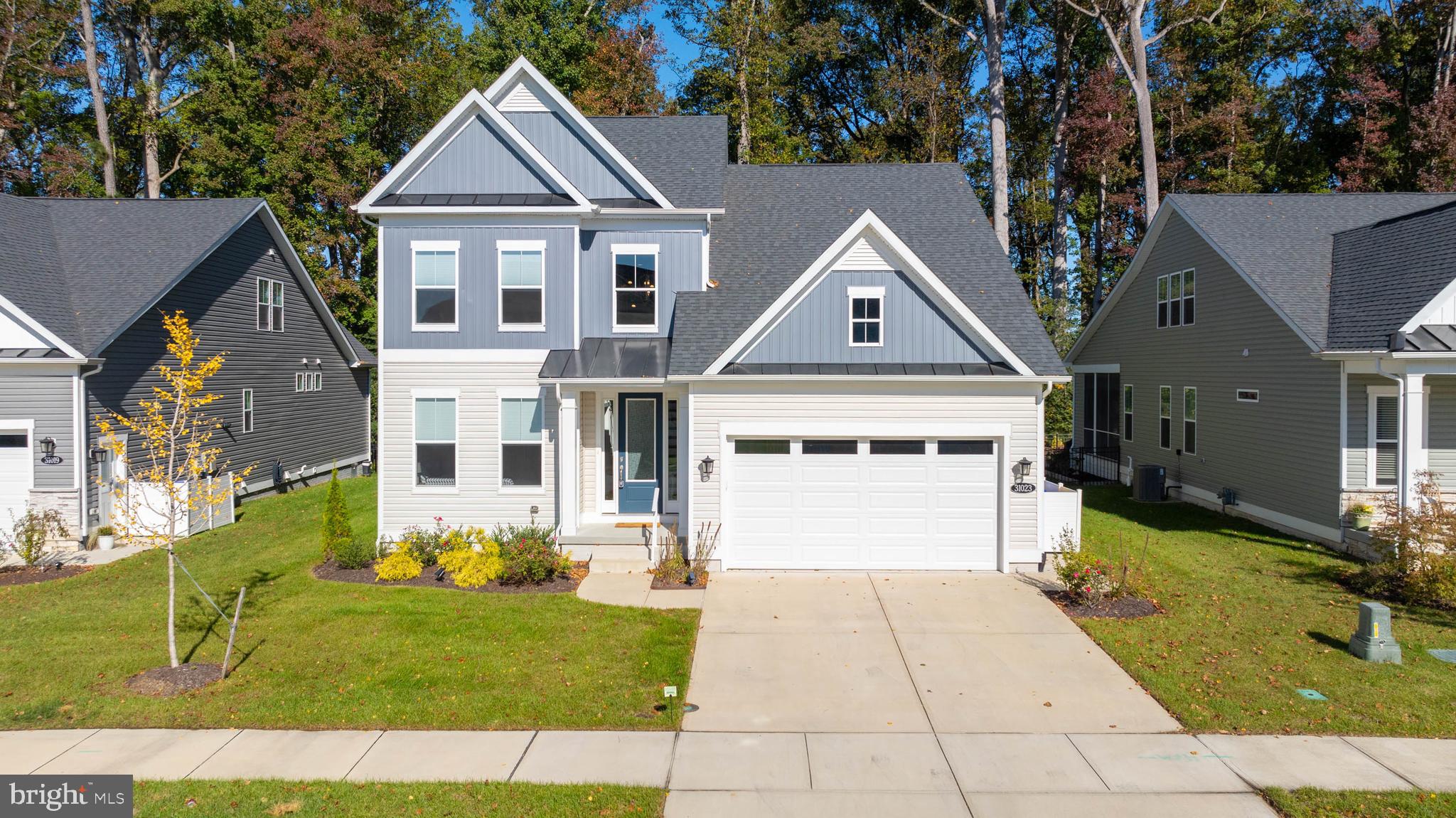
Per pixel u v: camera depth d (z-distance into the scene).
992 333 14.29
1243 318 18.78
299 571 14.64
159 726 8.43
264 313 23.81
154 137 33.25
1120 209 35.78
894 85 34.72
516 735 8.22
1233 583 13.60
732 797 7.06
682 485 15.46
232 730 8.34
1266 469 18.03
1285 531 17.41
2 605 13.06
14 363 16.48
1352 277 16.83
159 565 15.63
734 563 14.55
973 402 14.30
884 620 11.89
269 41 31.41
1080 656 10.44
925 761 7.71
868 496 14.53
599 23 38.59
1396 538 12.90
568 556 14.29
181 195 36.09
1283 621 11.63
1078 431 28.84
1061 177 34.28
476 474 16.09
